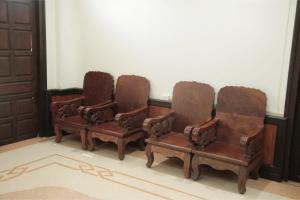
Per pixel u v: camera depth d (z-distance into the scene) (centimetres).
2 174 296
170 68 354
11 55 376
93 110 358
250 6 296
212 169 324
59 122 387
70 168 316
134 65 382
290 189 284
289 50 283
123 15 381
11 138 390
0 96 371
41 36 398
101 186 278
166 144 303
